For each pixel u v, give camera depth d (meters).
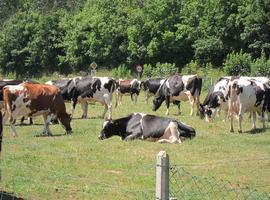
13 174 13.17
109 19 73.06
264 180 13.20
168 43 66.94
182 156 16.16
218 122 25.36
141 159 15.56
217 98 25.38
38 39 79.62
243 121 25.61
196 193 11.64
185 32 65.81
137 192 11.67
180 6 68.25
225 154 16.58
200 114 26.38
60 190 11.77
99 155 16.19
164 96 29.30
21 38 82.12
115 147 17.70
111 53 72.62
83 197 11.27
